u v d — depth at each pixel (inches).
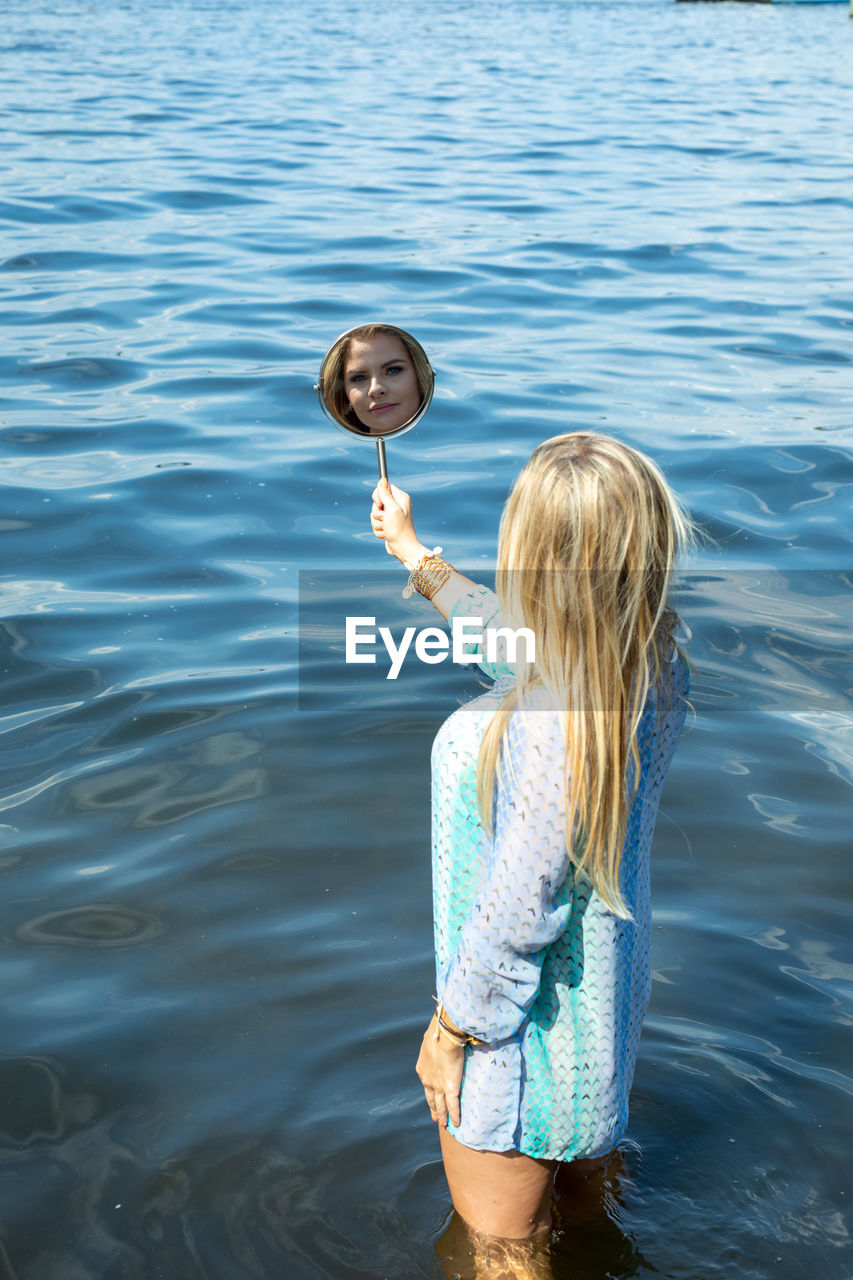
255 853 127.6
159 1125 97.0
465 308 336.5
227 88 792.3
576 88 876.6
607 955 77.5
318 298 339.3
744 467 231.1
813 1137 95.9
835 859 127.6
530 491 70.5
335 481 223.9
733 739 147.3
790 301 349.1
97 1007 108.3
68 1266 85.5
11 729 147.6
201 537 200.8
